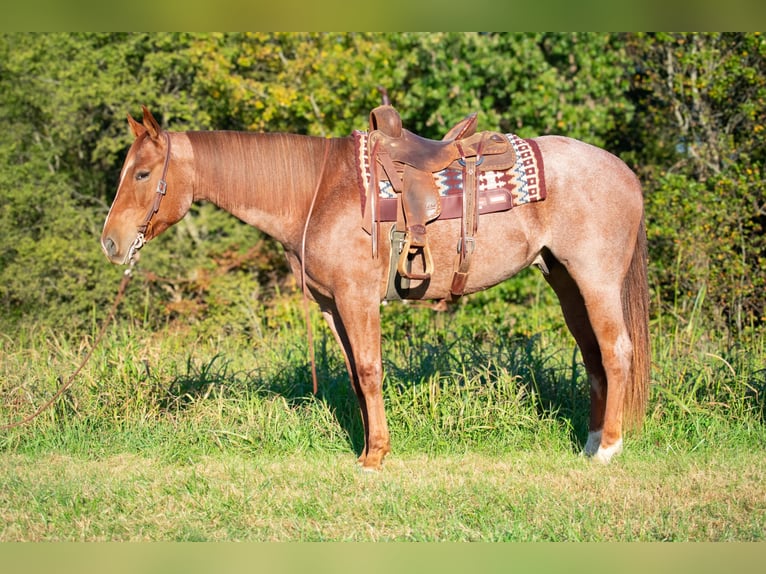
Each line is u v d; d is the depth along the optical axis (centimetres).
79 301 1037
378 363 453
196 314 1098
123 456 515
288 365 646
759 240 909
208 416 547
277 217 459
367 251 440
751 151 983
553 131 1116
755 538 367
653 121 1158
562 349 662
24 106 1156
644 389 479
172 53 1198
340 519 396
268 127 1227
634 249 472
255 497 427
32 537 383
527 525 386
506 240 452
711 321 863
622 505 407
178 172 453
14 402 579
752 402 560
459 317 997
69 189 1145
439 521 393
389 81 1168
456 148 452
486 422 529
